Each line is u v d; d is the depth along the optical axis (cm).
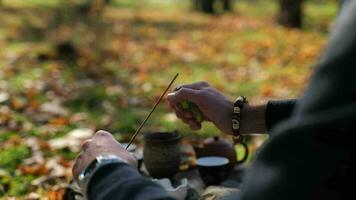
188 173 299
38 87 635
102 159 130
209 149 297
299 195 94
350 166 93
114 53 873
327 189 93
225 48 984
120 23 1308
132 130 502
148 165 281
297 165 94
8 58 800
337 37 95
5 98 577
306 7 2002
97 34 1033
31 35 1025
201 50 946
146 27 1265
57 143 451
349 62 92
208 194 222
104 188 122
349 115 90
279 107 203
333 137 94
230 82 713
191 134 494
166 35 1149
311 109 94
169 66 805
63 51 813
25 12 1457
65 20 1150
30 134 486
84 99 595
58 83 662
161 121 527
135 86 668
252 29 1278
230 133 207
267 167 99
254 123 204
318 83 95
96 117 537
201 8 1833
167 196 116
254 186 100
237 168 303
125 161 132
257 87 684
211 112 206
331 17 1650
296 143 95
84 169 132
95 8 1274
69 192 280
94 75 715
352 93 91
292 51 944
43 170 399
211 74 760
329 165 93
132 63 809
